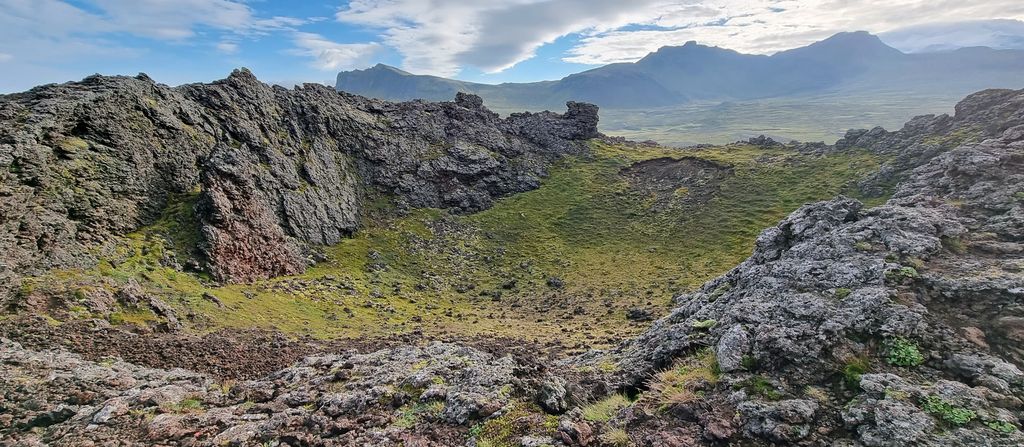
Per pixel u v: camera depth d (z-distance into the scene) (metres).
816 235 17.14
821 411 10.38
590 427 11.54
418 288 69.75
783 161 102.25
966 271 12.91
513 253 87.06
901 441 9.05
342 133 101.88
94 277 35.41
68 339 25.20
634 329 47.09
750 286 16.23
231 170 60.69
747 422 10.48
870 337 11.68
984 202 16.67
